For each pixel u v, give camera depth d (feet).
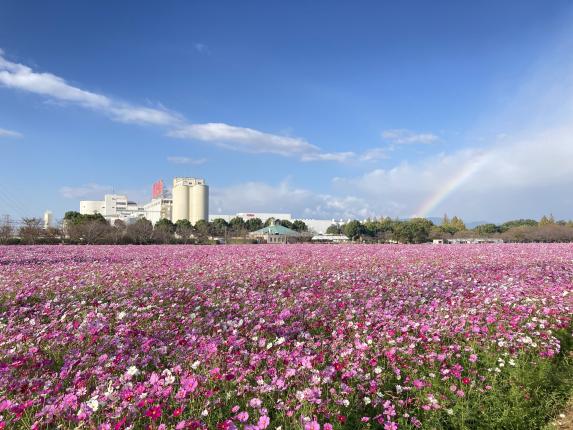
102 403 14.14
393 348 19.95
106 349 21.17
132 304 32.55
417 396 16.87
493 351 21.31
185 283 43.73
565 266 59.11
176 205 444.96
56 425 13.99
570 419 16.57
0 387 16.35
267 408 15.49
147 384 15.75
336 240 312.09
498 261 68.08
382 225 351.46
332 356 20.38
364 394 16.75
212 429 14.02
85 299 35.63
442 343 22.61
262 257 79.97
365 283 41.70
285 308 30.78
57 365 20.54
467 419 15.69
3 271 54.29
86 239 171.01
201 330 24.49
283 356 18.97
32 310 32.96
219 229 286.25
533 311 28.86
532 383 18.39
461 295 34.19
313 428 12.99
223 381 16.80
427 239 260.01
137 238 187.52
